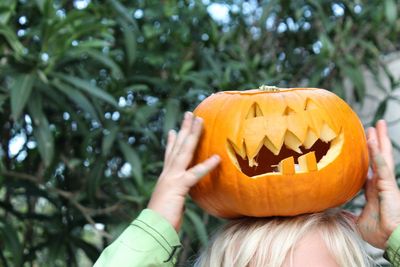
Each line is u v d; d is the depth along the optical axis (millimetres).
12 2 1940
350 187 1282
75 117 2008
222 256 1327
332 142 1272
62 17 2002
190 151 1294
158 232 1259
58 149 2260
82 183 2264
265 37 2711
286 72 2664
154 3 2451
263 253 1267
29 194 2105
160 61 2318
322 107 1266
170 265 1276
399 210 1289
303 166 1233
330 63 2463
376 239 1343
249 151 1217
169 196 1272
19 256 1938
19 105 1702
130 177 2262
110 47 2365
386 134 1426
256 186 1234
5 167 2184
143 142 2473
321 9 2398
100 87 2273
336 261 1273
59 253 2150
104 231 2217
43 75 1845
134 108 2178
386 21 2525
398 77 2867
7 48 1968
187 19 2494
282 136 1212
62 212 2201
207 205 1350
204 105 1354
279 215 1295
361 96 2309
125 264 1246
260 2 2748
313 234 1284
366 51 2561
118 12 2137
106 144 1976
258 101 1264
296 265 1251
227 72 2271
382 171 1314
